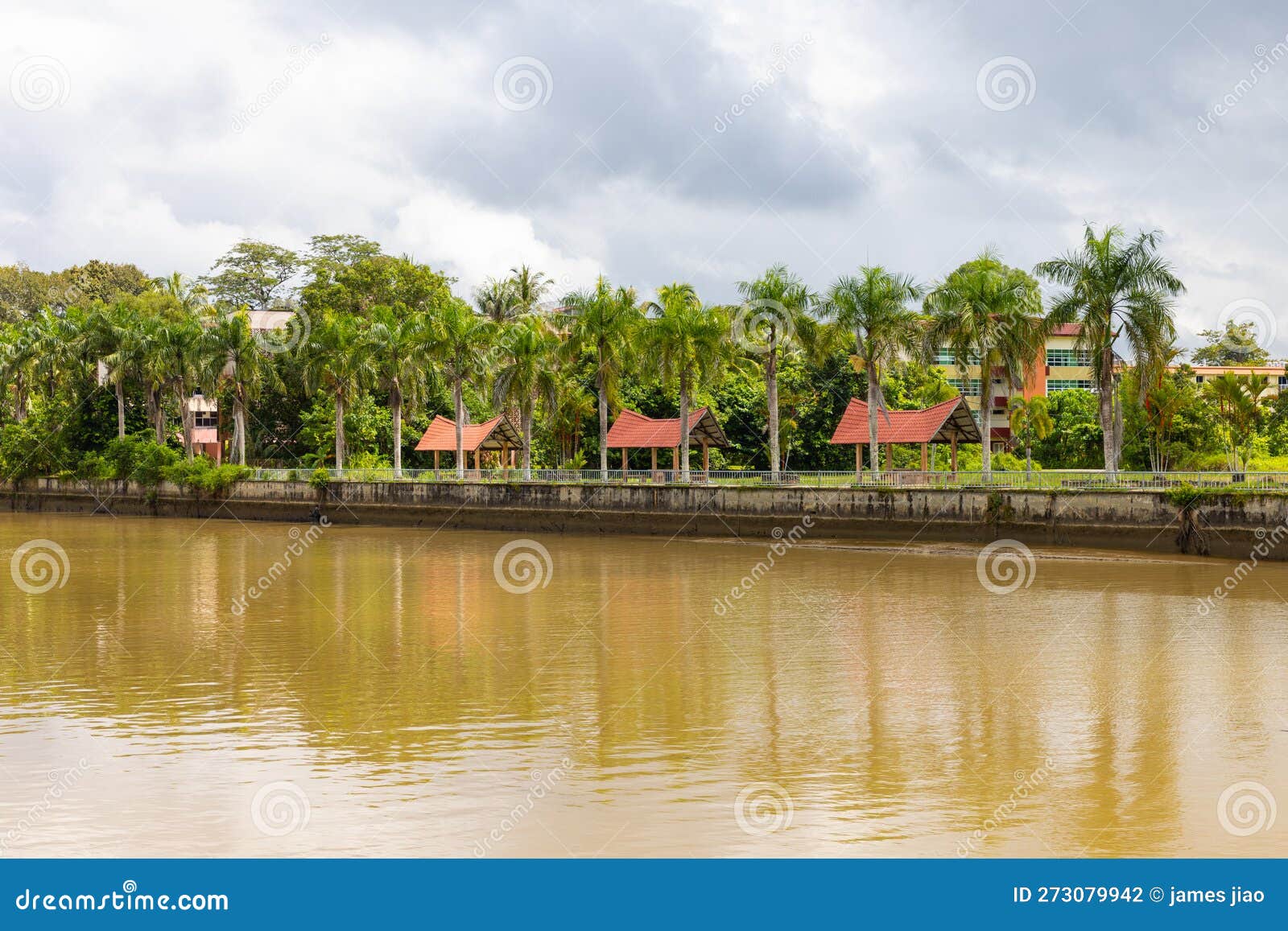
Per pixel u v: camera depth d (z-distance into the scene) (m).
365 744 20.48
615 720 22.19
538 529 69.00
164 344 89.38
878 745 20.38
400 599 39.56
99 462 93.81
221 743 20.62
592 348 71.62
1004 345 57.78
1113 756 19.72
